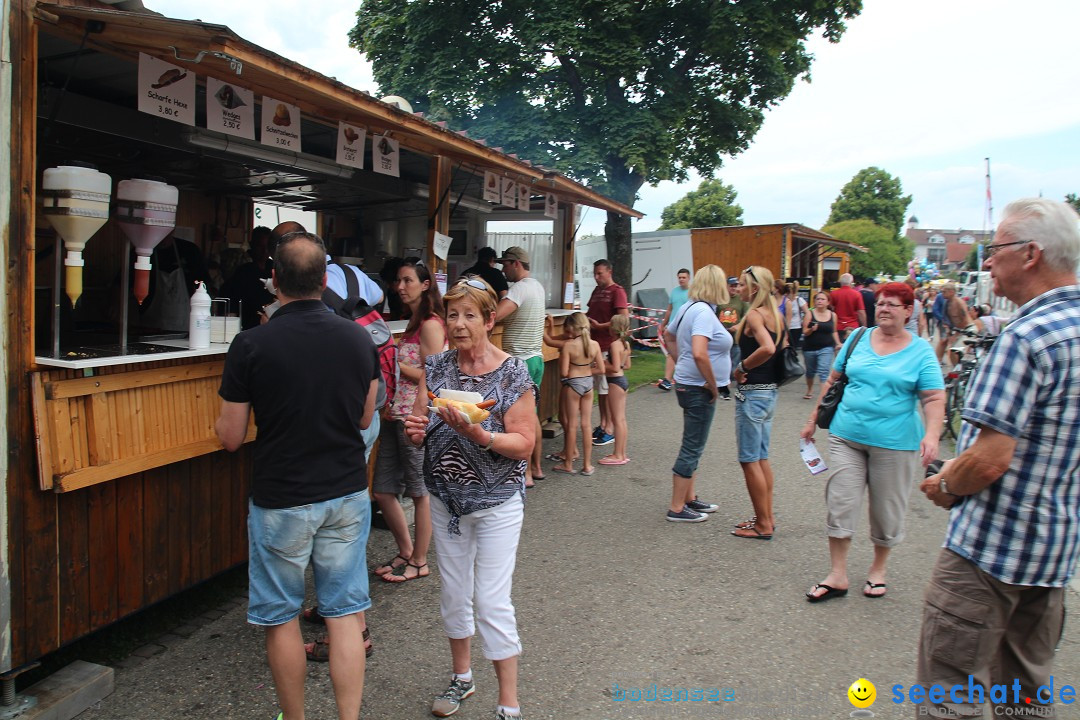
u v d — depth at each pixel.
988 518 2.20
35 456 2.82
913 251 63.19
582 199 8.65
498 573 2.84
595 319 8.41
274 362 2.52
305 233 2.69
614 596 4.28
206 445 3.70
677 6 15.45
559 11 14.66
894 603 4.22
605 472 7.08
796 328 12.11
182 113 3.62
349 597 2.71
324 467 2.60
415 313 4.31
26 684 3.18
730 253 17.31
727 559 4.88
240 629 3.79
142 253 3.34
